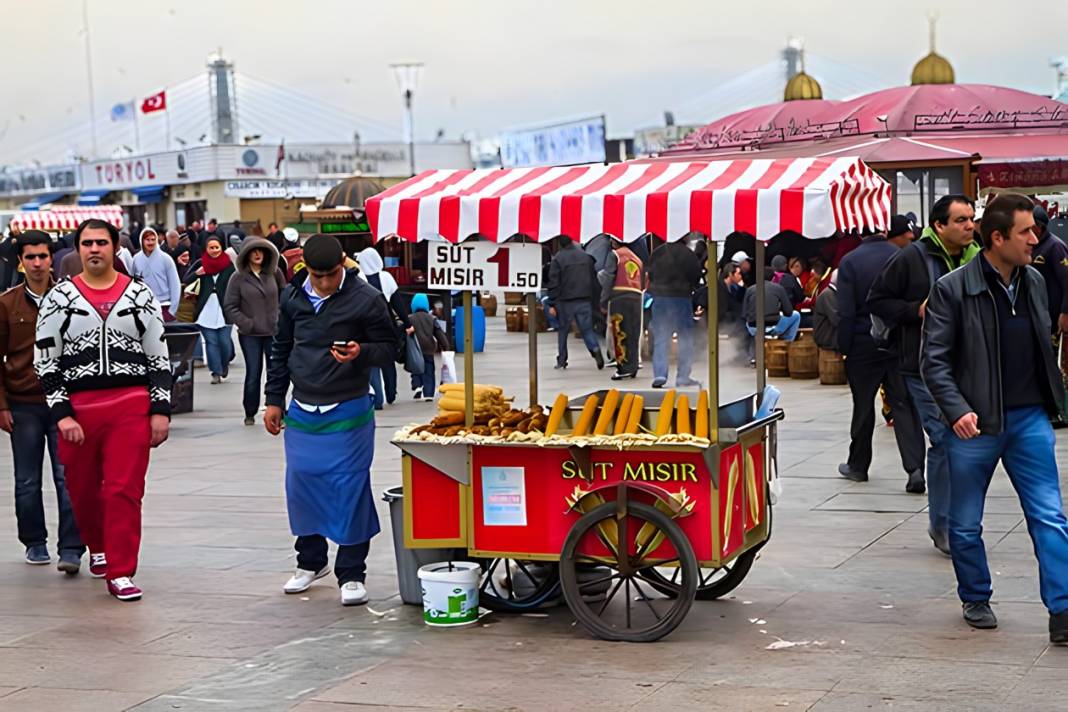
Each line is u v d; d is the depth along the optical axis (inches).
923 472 437.7
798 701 245.0
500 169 323.6
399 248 1206.3
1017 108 1064.8
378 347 321.7
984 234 274.1
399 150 2965.1
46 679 272.5
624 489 286.2
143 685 267.4
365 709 250.1
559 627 300.2
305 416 321.7
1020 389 276.7
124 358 333.4
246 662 281.0
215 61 3590.1
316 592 338.3
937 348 277.7
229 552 384.5
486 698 253.8
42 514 377.4
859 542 374.0
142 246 826.2
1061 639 271.7
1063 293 320.5
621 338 798.5
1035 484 276.5
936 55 1270.9
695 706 244.7
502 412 312.2
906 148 971.9
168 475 518.9
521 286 300.4
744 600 317.4
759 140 1166.3
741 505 298.8
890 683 253.3
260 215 2738.7
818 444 547.8
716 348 281.9
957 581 305.4
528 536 298.4
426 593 304.0
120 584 334.3
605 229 283.7
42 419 369.4
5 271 1048.8
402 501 313.4
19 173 3619.6
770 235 273.1
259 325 659.4
